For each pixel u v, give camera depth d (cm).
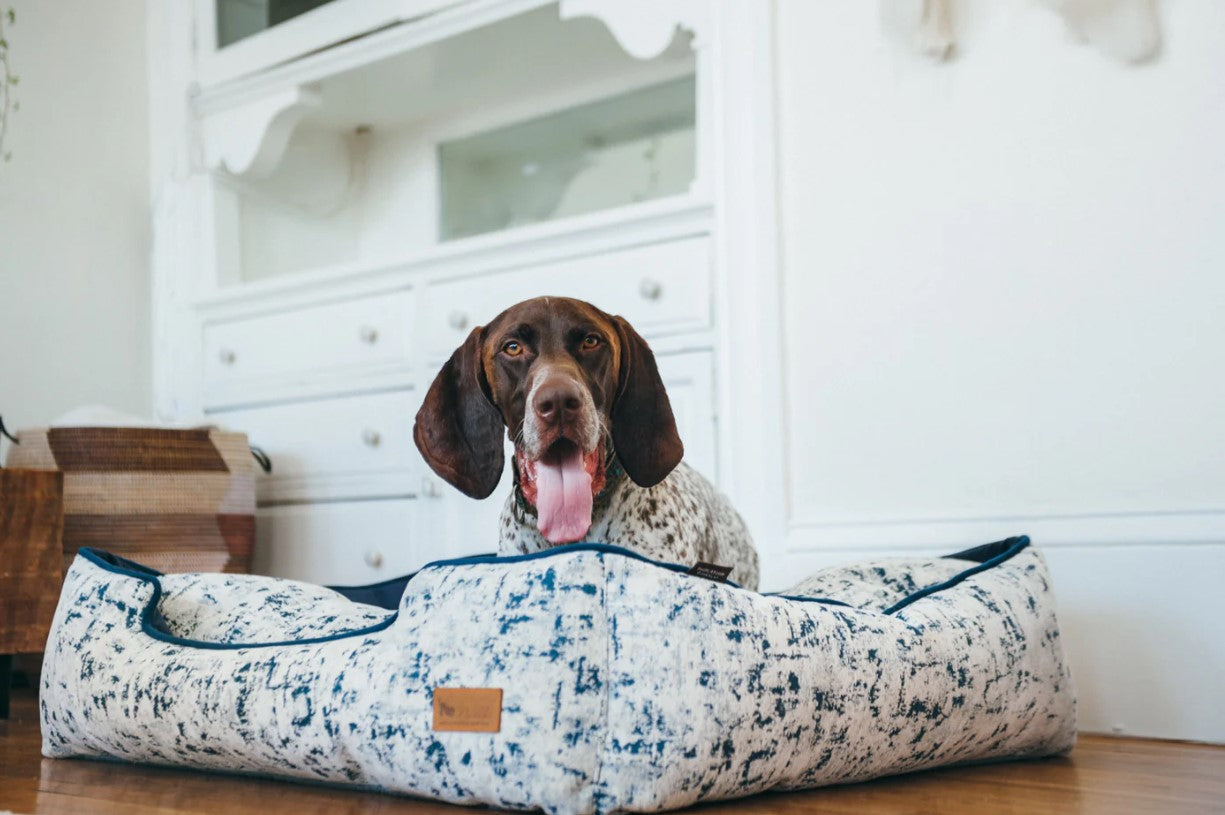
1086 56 230
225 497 318
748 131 269
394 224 392
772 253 263
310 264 397
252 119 360
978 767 181
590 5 296
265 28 359
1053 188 233
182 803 151
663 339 279
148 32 397
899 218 250
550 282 297
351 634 157
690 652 137
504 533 188
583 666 135
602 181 349
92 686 174
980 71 241
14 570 244
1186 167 220
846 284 255
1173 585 215
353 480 331
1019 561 191
